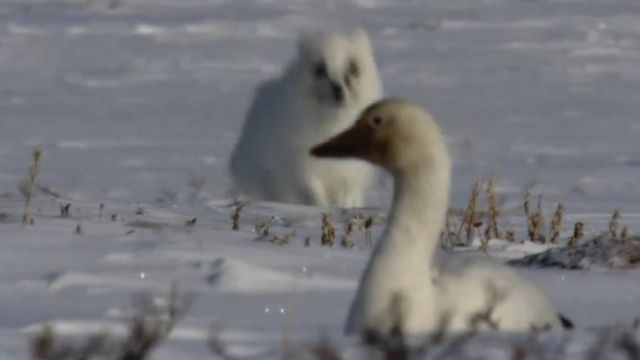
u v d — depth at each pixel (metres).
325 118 16.30
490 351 5.82
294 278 9.25
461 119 25.20
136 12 41.81
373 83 16.47
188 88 29.03
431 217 6.80
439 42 36.91
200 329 6.62
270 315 7.82
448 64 33.19
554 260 10.29
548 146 22.20
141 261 9.96
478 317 6.62
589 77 31.47
